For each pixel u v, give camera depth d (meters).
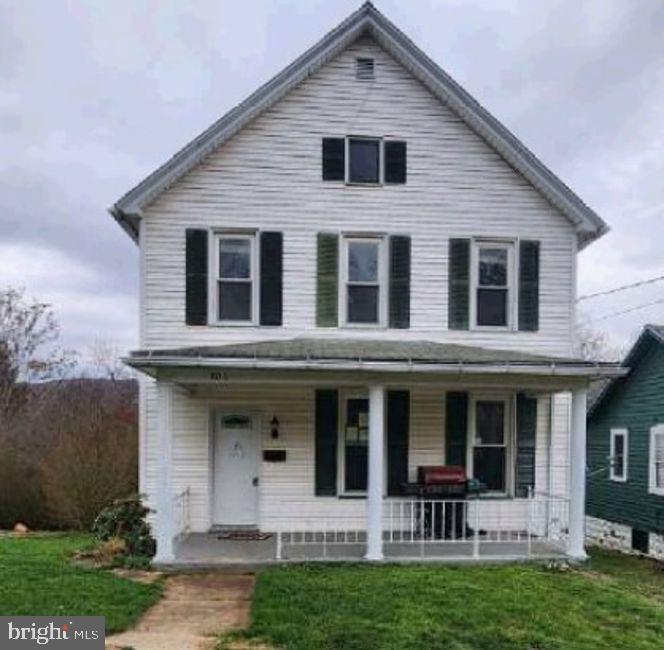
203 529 12.23
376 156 12.77
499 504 12.61
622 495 16.53
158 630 7.12
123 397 24.70
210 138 12.20
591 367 10.66
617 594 9.01
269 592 8.44
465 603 8.12
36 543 12.74
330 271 12.52
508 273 12.99
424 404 12.64
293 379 10.48
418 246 12.73
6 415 25.05
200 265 12.29
